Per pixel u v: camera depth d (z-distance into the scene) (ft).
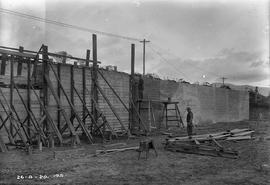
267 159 34.09
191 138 44.70
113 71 63.10
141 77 69.46
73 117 51.42
